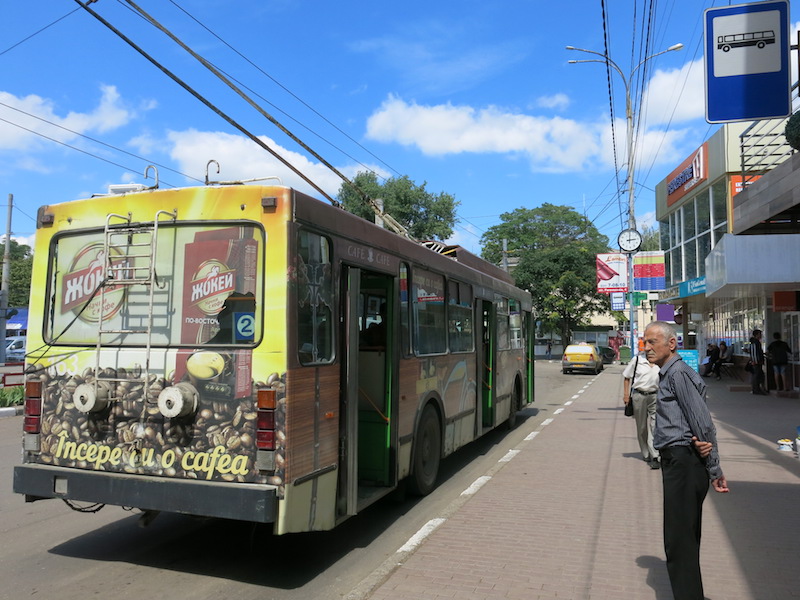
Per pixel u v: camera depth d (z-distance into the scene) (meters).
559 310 47.56
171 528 6.38
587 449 10.34
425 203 45.41
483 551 5.44
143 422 4.94
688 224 29.48
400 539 6.08
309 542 5.98
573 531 6.00
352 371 5.57
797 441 9.52
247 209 4.90
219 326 4.88
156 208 5.14
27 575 5.07
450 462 9.80
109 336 5.18
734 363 25.80
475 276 9.93
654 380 8.84
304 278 4.98
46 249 5.51
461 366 9.02
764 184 11.75
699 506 3.94
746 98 8.55
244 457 4.66
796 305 16.39
